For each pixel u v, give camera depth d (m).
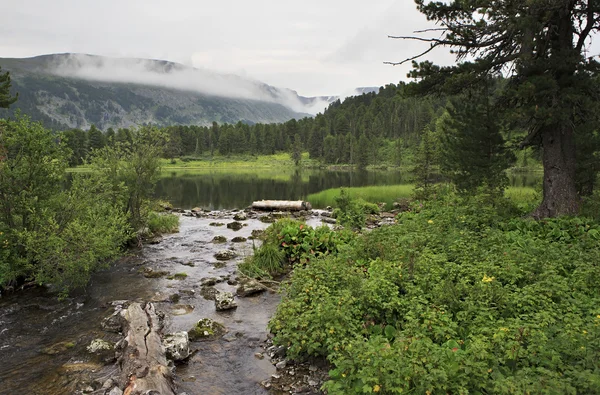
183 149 126.50
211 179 59.75
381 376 3.76
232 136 132.88
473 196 12.38
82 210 9.56
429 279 6.26
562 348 3.96
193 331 6.54
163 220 16.61
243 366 5.52
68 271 8.25
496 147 12.18
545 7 9.71
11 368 5.47
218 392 4.89
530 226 9.73
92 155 13.43
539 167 52.03
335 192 29.89
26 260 8.38
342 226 14.16
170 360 5.47
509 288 5.82
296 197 33.59
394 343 4.46
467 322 4.99
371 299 5.66
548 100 10.14
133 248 12.88
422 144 20.91
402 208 22.31
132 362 4.97
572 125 10.52
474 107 12.31
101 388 4.91
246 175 72.19
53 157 9.40
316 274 6.99
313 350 5.37
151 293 8.59
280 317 6.00
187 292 8.67
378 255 8.32
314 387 4.90
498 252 7.34
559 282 5.76
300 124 157.12
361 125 123.00
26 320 7.12
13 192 8.62
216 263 11.09
